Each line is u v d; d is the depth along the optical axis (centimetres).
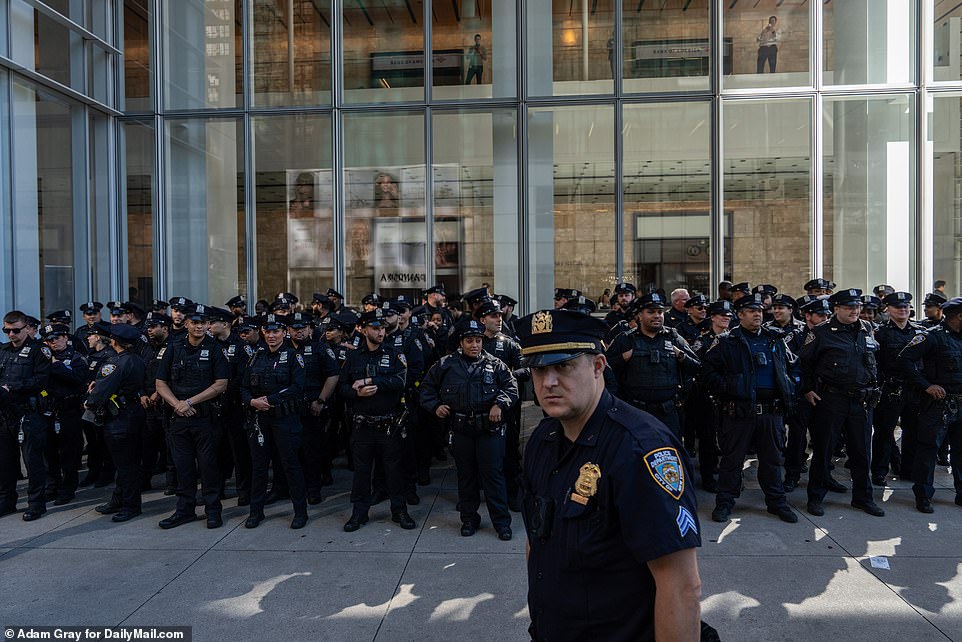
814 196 1145
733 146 1158
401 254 1196
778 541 513
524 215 1177
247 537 541
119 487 609
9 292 925
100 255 1158
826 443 578
